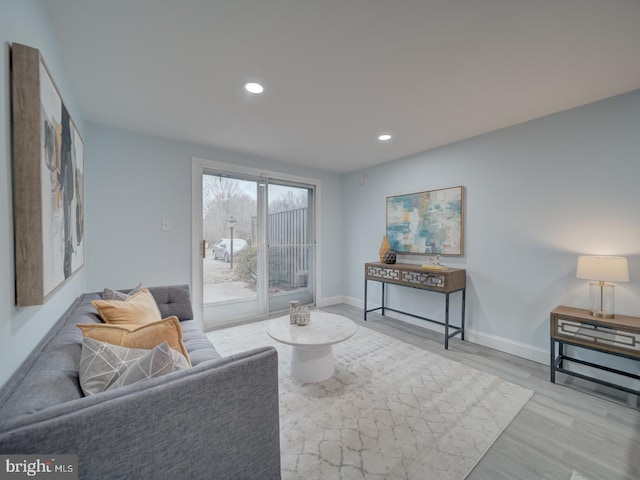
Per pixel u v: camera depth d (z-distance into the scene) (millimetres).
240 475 931
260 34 1478
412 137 2998
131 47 1577
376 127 2719
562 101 2199
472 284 3010
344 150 3457
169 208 3057
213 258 3482
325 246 4570
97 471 673
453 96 2127
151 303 1833
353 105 2271
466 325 3064
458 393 2010
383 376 2254
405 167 3729
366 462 1396
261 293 3881
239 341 2986
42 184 967
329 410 1812
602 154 2178
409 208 3641
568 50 1589
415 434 1593
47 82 1074
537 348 2531
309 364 2168
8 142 864
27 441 594
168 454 780
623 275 1899
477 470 1354
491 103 2234
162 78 1893
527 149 2584
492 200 2840
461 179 3100
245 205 3730
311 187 4434
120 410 700
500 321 2785
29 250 907
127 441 711
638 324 1840
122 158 2771
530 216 2574
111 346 1003
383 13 1329
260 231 3859
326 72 1824
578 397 1963
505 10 1304
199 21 1380
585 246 2266
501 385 2119
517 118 2520
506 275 2742
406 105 2273
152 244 2951
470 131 2826
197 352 1598
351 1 1258
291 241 4215
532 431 1622
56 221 1194
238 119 2547
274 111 2387
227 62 1722
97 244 2643
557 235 2416
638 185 2025
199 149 3260
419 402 1899
